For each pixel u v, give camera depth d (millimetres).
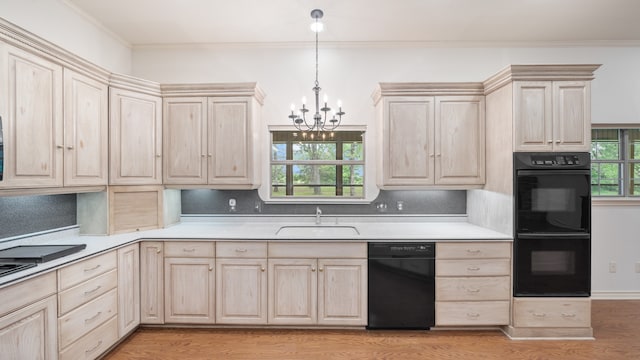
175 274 2709
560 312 2564
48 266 1862
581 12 2809
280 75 3420
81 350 2084
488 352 2414
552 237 2527
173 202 3273
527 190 2527
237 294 2695
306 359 2336
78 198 2758
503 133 2684
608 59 3387
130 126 2803
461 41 3369
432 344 2529
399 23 3000
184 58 3430
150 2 2629
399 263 2656
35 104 2029
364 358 2352
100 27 2990
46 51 2086
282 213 3400
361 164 3439
